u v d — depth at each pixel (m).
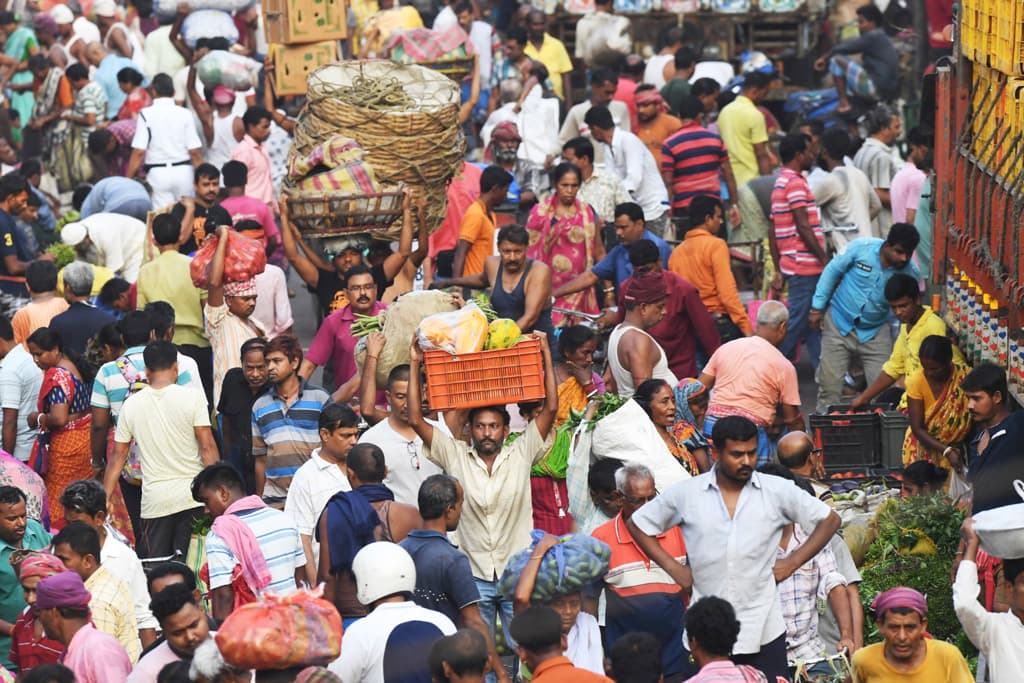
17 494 27.25
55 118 63.53
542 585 23.56
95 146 56.03
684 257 40.69
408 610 22.72
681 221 50.47
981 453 28.14
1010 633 22.78
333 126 39.06
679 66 60.34
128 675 23.00
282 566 26.22
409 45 51.12
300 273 38.88
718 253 40.22
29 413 35.97
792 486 23.52
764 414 34.19
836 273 39.97
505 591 23.95
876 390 35.88
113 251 45.47
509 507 27.61
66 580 23.23
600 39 65.25
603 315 40.19
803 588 25.14
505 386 27.66
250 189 53.34
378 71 41.16
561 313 41.69
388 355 32.59
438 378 27.52
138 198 48.53
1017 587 22.80
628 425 28.77
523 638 21.50
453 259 42.22
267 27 56.12
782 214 43.41
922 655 22.62
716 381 34.69
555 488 30.73
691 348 38.12
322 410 29.06
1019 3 29.66
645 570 25.52
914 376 32.47
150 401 31.88
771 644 23.50
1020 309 28.42
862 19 61.81
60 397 34.66
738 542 23.27
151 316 35.06
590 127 50.25
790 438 30.28
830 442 34.81
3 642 27.16
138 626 27.12
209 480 27.14
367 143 38.84
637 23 66.62
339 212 37.69
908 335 35.00
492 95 63.97
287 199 37.91
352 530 25.27
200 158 55.75
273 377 31.95
